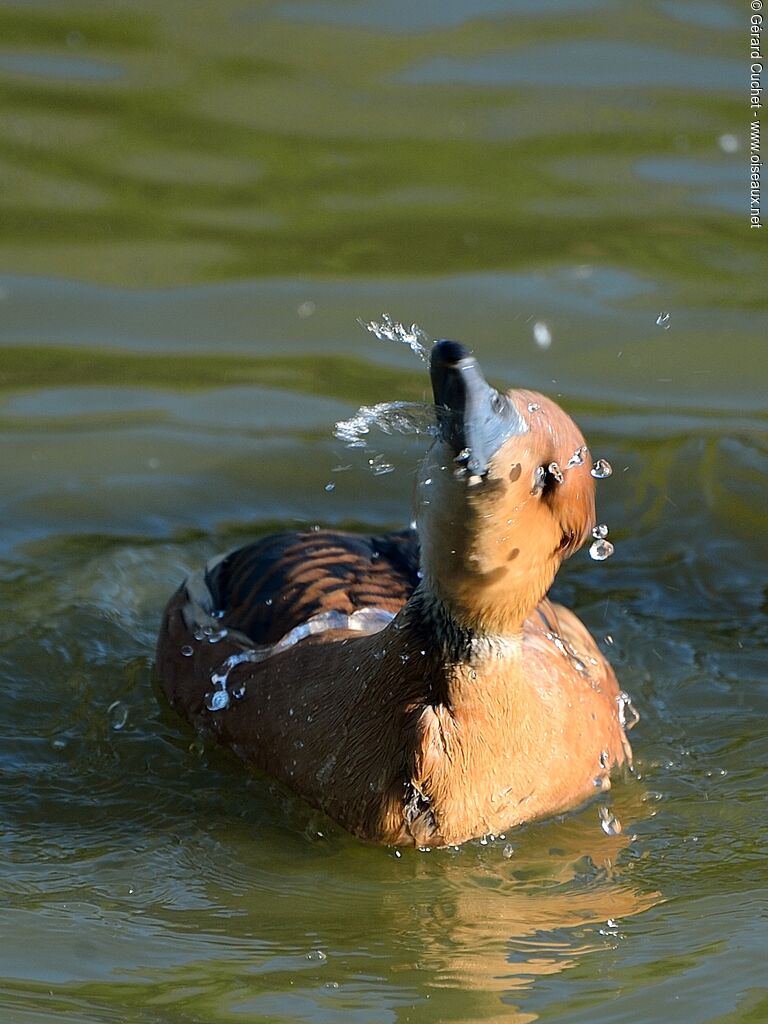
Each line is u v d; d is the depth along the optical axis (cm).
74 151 1859
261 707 950
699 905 827
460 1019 725
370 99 1998
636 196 1775
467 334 1518
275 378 1456
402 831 874
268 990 749
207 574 1091
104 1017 722
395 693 869
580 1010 732
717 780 966
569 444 812
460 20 2219
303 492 1312
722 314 1555
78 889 846
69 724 1027
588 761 933
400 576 1047
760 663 1105
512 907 834
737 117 1945
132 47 2142
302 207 1759
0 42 2125
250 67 2089
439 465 763
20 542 1234
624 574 1220
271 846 895
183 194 1789
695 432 1383
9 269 1627
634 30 2183
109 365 1475
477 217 1738
